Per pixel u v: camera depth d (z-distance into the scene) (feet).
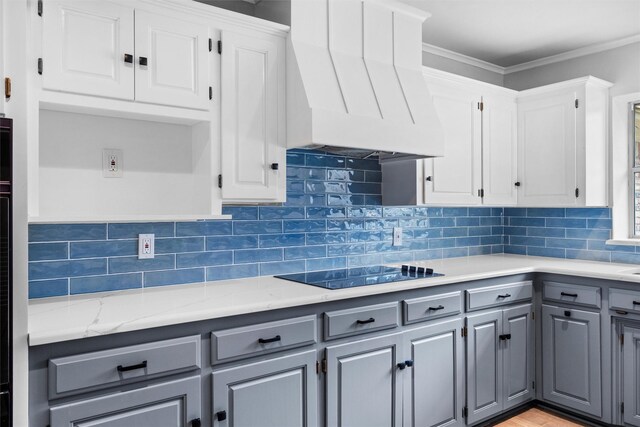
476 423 8.73
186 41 6.43
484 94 10.44
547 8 8.89
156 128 7.04
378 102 7.76
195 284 7.54
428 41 10.61
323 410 6.63
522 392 9.50
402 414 7.49
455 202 9.88
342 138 7.14
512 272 9.20
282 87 7.34
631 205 10.69
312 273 8.70
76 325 4.87
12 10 4.61
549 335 9.59
